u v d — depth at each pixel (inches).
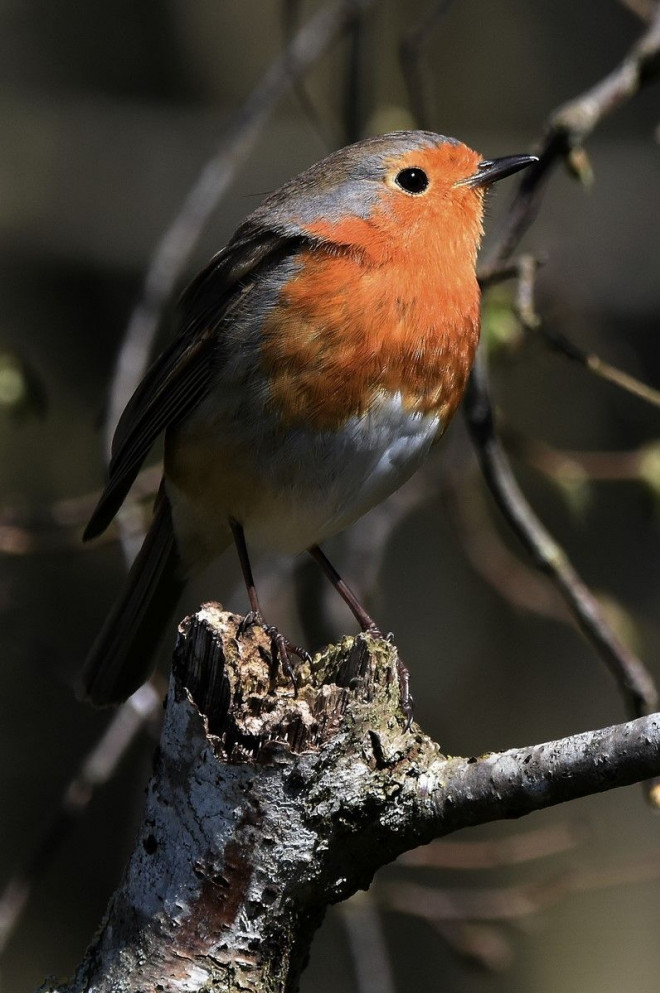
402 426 294.5
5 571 518.6
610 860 522.9
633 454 383.6
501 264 341.4
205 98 637.9
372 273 292.2
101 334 588.7
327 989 490.6
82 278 597.0
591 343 541.3
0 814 514.3
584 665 562.3
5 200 603.2
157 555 342.6
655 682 539.2
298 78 408.8
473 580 558.9
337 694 217.0
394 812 213.9
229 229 597.3
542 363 517.3
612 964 527.5
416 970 509.7
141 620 346.9
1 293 588.1
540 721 553.3
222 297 306.5
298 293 289.1
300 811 213.6
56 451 542.0
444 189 304.2
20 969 487.2
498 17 637.9
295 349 287.7
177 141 624.7
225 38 644.1
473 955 394.9
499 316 358.6
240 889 214.8
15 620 442.3
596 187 614.9
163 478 334.6
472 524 464.1
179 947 215.8
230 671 216.4
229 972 215.3
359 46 413.4
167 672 456.4
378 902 389.7
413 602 553.6
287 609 459.5
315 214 299.7
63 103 629.3
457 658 553.9
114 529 410.6
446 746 543.5
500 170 310.5
